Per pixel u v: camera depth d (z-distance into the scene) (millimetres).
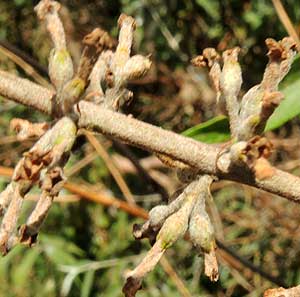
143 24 628
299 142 575
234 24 627
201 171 177
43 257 538
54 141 168
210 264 174
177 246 565
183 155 175
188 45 634
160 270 556
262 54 629
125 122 174
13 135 550
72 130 171
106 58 179
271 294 175
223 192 583
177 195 180
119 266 532
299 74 229
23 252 523
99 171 557
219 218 566
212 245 174
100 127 173
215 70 184
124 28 183
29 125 175
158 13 627
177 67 628
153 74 614
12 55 434
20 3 627
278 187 174
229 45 630
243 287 564
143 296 551
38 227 170
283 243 570
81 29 616
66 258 490
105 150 475
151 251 174
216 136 224
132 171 526
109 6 636
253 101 177
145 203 561
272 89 177
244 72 631
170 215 176
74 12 625
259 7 612
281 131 584
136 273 173
